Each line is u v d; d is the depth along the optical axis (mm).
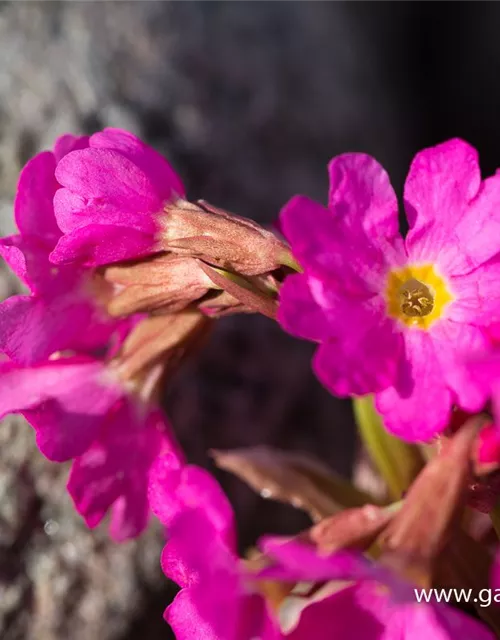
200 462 185
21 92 189
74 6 199
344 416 201
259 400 192
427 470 132
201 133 200
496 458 132
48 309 145
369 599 128
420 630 124
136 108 195
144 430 151
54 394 147
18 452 173
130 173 138
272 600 131
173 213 140
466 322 134
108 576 175
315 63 228
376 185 135
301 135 215
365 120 234
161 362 151
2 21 194
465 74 259
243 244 138
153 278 144
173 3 210
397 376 132
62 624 172
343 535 135
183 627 132
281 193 205
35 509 173
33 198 143
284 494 167
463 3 259
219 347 191
